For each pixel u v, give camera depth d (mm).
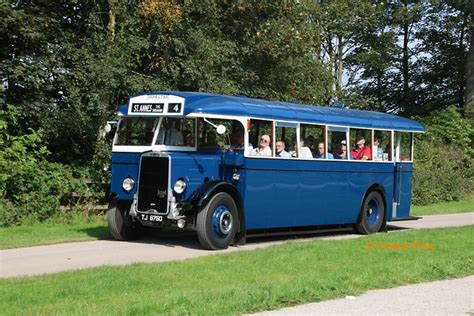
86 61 17797
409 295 8430
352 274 9414
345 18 33969
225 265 9922
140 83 18406
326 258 10812
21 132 18156
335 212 15203
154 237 14031
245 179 12930
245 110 12992
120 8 18359
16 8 18297
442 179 28312
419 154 29781
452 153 31312
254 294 7746
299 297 7930
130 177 12945
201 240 12156
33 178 16469
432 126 34719
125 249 12125
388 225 18562
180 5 19453
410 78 49688
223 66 20453
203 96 12820
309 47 23438
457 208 24812
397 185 17141
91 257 11008
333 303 7848
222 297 7574
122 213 13234
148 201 12383
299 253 11242
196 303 7246
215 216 12258
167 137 12703
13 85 18172
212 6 19969
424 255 11383
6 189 15961
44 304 7145
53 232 14258
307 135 14531
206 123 13180
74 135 19203
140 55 19188
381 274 9516
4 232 14070
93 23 18891
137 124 13078
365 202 16031
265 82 23047
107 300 7375
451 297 8391
